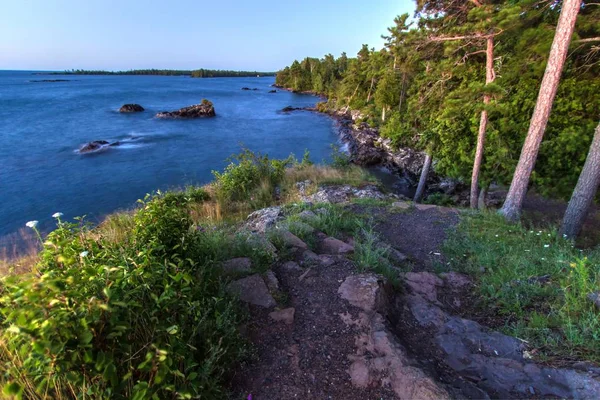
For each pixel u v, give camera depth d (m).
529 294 3.44
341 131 33.53
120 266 1.96
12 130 28.92
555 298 3.27
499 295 3.52
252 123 38.31
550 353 2.48
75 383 1.67
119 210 12.91
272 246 4.23
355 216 6.80
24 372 1.81
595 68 8.70
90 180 17.14
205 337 2.28
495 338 2.73
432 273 4.30
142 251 2.29
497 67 9.69
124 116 39.53
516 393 2.17
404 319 3.13
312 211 6.90
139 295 1.98
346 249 4.55
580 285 3.11
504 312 3.21
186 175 18.45
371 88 44.12
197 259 3.27
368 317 2.87
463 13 9.44
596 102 8.59
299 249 4.40
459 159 11.33
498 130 9.93
